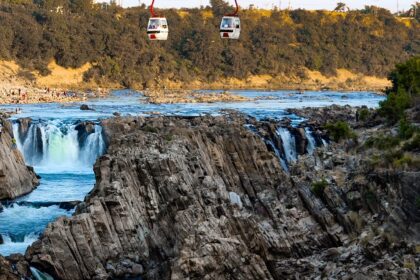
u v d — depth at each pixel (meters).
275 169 95.94
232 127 104.62
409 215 69.50
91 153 124.88
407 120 100.12
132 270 69.75
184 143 92.31
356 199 76.94
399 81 125.06
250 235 65.38
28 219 84.19
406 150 83.06
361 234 70.94
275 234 72.44
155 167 80.19
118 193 74.44
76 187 102.06
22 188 96.56
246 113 163.12
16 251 73.75
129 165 80.94
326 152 94.94
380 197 74.88
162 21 94.94
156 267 68.25
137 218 74.81
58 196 95.38
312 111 163.75
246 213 71.75
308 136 127.19
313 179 82.62
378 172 77.75
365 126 115.81
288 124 133.88
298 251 71.69
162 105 195.25
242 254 61.34
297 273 66.31
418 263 61.75
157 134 95.75
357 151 93.00
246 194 93.75
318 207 77.44
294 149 125.62
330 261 68.00
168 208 73.12
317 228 75.56
